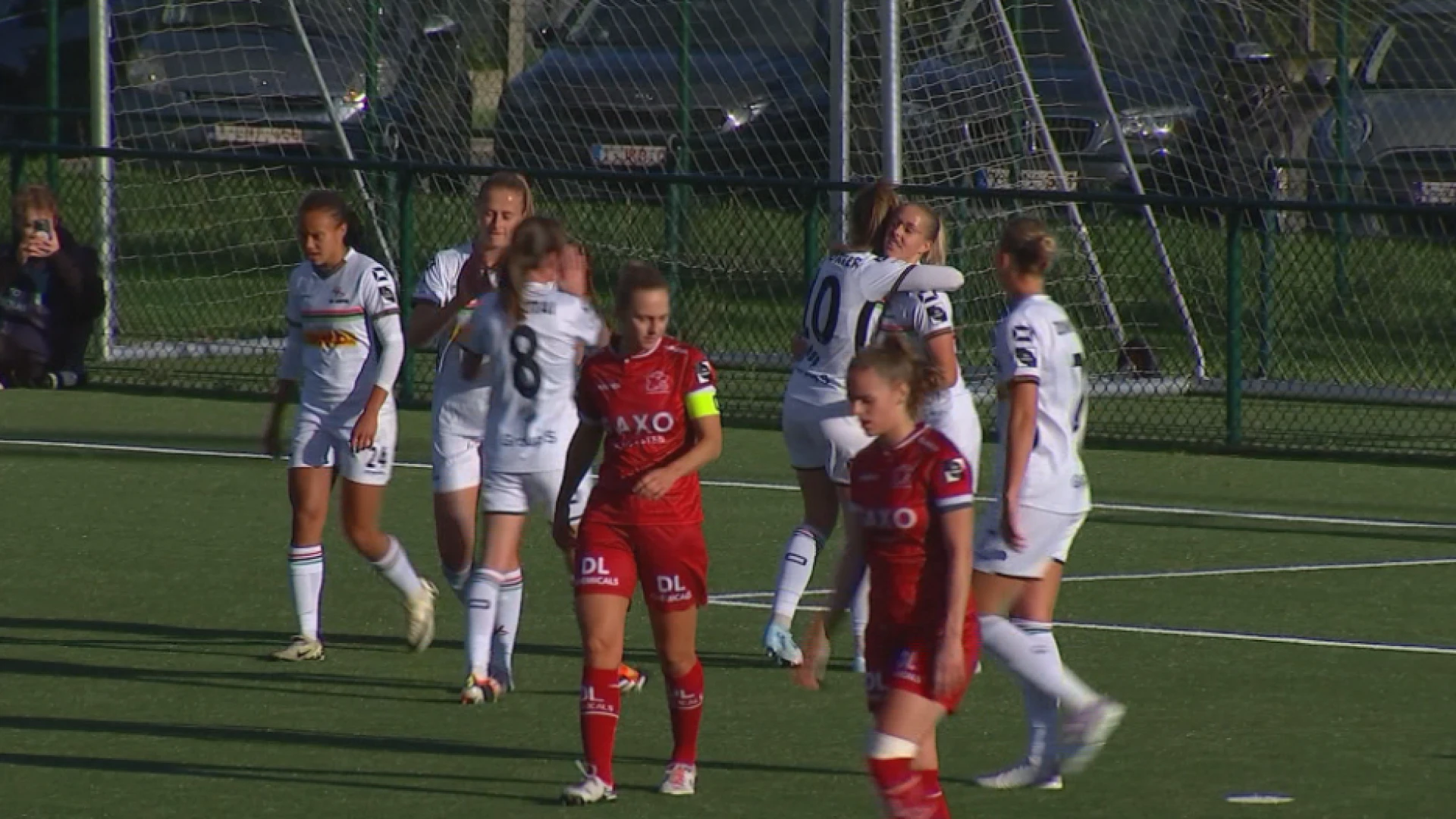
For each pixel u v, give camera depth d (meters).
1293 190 69.06
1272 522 44.69
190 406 57.16
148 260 70.88
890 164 55.50
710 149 67.75
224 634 34.06
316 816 24.75
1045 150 65.06
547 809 25.11
